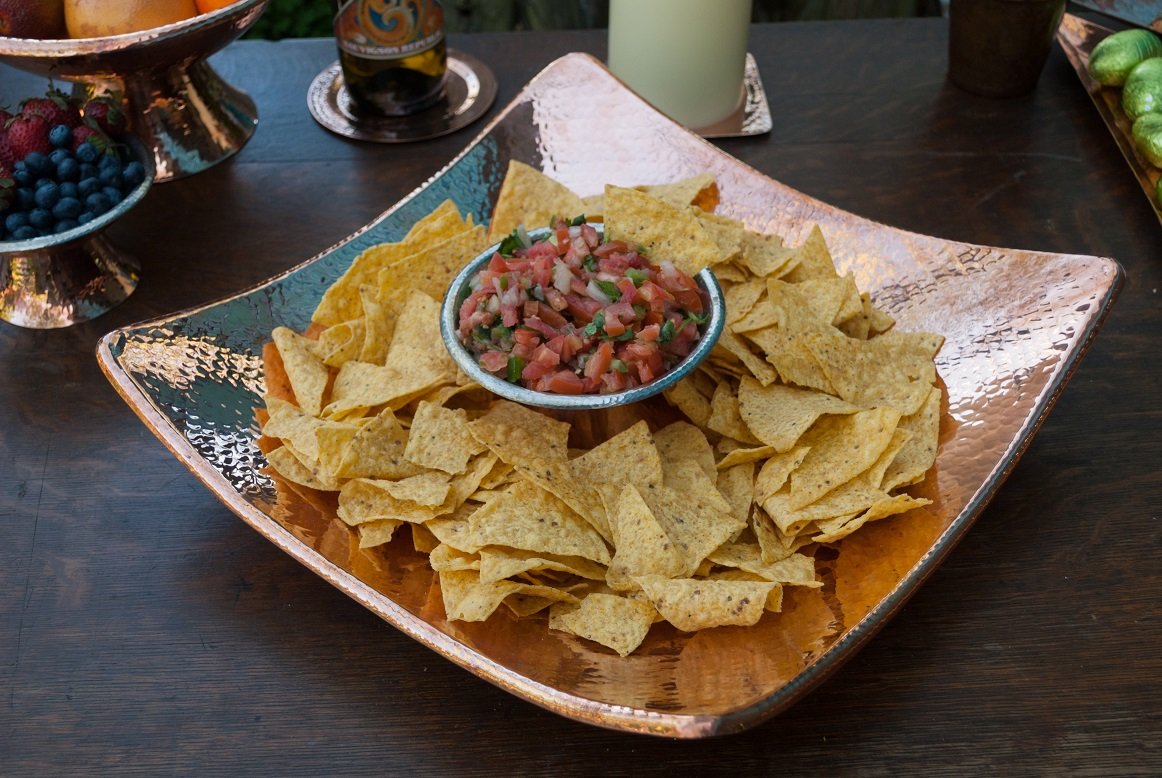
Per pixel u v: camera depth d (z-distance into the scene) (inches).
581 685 26.2
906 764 26.4
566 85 35.0
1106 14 38.9
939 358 30.2
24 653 28.1
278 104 38.4
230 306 31.3
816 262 31.4
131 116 35.9
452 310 30.1
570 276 29.5
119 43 32.8
